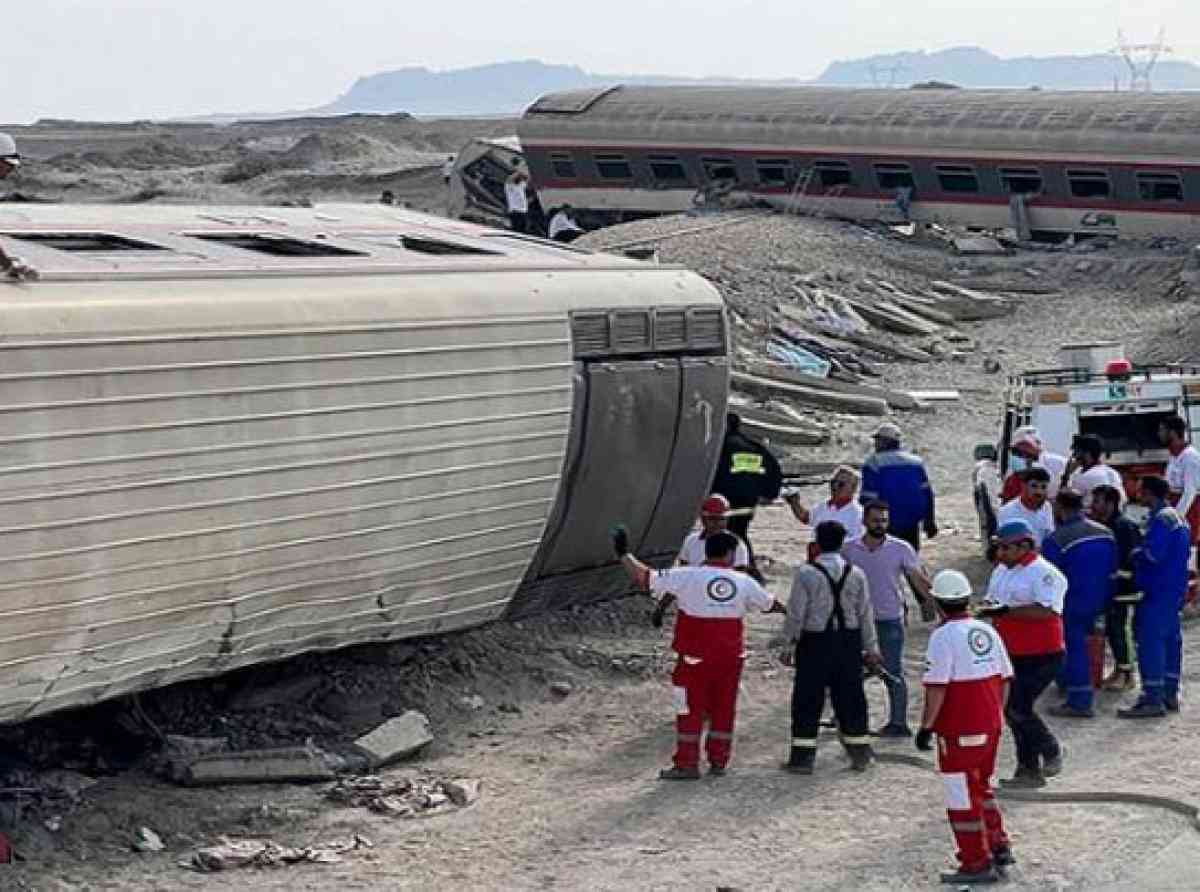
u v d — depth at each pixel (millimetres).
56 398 11102
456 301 14203
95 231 14328
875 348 33719
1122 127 41844
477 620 15039
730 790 12992
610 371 15828
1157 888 10977
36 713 11492
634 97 50531
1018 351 34375
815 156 46094
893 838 11969
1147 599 14477
